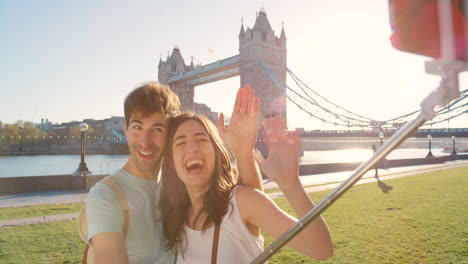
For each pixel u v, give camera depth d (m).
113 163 54.38
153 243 1.67
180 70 108.00
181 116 1.62
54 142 104.88
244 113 1.49
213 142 1.57
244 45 81.12
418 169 20.45
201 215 1.51
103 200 1.46
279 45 84.38
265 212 1.30
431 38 0.43
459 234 5.64
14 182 12.14
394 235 5.64
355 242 5.28
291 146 1.13
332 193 0.75
